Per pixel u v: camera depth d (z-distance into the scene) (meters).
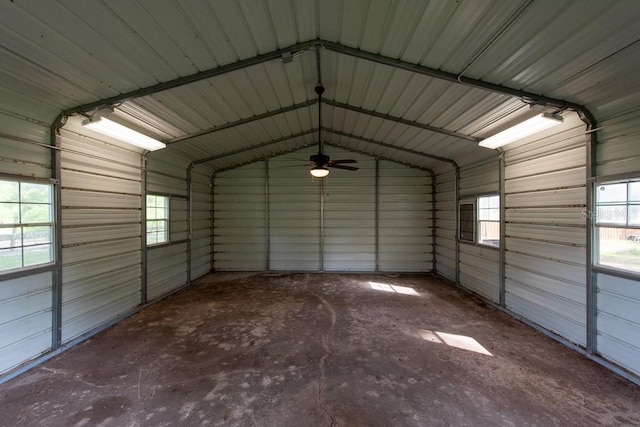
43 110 2.93
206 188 6.91
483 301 4.89
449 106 3.62
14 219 2.75
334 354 3.05
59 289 3.12
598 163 2.90
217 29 2.40
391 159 7.02
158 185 4.99
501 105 3.28
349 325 3.84
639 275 2.51
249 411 2.18
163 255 5.13
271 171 7.20
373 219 7.12
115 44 2.27
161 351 3.12
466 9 2.01
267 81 3.57
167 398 2.32
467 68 2.69
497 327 3.79
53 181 3.08
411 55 2.74
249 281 6.26
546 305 3.59
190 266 6.09
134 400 2.29
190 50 2.57
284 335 3.53
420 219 7.07
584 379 2.57
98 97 2.96
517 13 1.92
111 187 3.93
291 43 2.87
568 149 3.26
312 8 2.42
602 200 2.90
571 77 2.48
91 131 3.59
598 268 2.89
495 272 4.66
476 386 2.48
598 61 2.22
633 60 2.13
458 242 5.88
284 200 7.20
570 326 3.24
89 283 3.55
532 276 3.83
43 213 3.02
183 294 5.30
